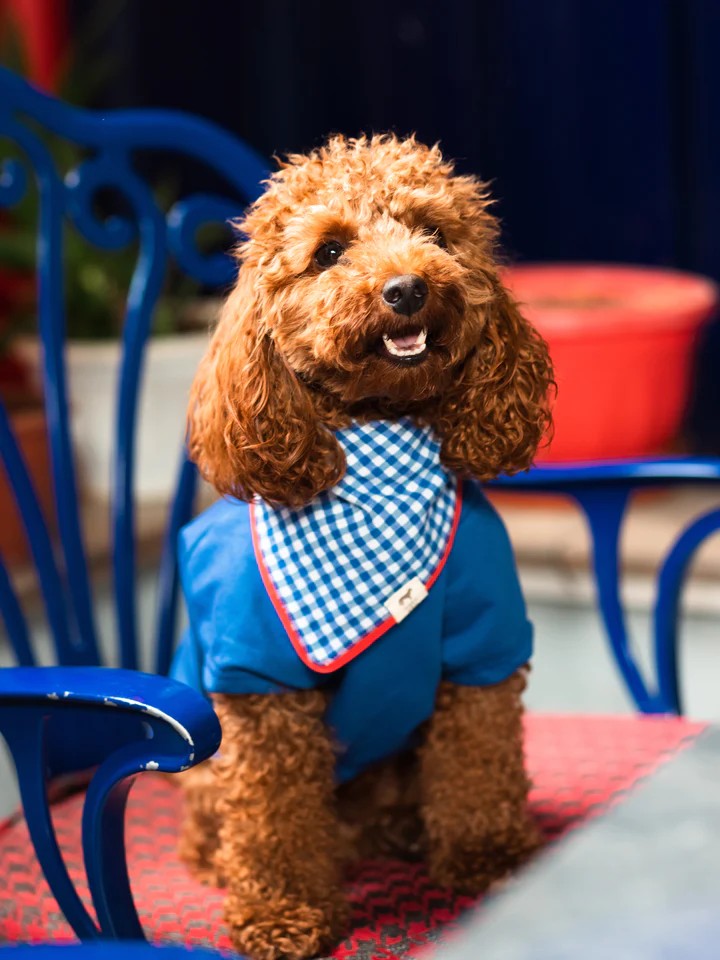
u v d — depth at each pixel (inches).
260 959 48.9
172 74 119.4
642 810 26.3
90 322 114.7
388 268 48.0
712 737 29.8
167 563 66.2
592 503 62.6
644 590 99.0
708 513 62.1
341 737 53.1
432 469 51.3
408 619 50.4
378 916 51.7
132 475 65.8
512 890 25.6
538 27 112.2
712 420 117.3
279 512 51.2
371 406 52.2
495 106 114.8
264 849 51.2
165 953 23.5
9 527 100.4
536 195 116.0
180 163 122.4
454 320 48.9
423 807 55.0
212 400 51.8
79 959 23.5
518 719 53.9
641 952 21.6
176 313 115.8
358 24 115.8
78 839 56.6
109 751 63.7
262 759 51.4
